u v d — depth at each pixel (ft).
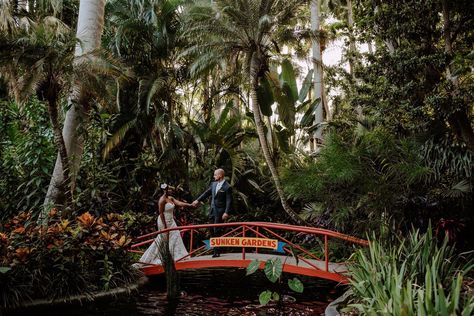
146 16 42.27
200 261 23.62
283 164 42.34
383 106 25.25
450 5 25.09
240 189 42.09
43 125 36.01
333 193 24.99
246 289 23.18
